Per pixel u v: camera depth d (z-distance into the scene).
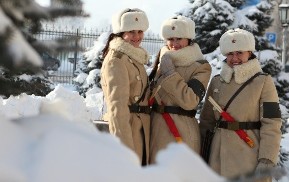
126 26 8.11
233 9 20.59
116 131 7.79
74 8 3.33
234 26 20.42
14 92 3.77
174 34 8.42
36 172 2.26
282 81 20.02
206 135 8.55
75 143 2.43
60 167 2.30
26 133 2.53
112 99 7.89
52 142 2.40
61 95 12.20
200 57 8.57
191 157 2.59
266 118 7.95
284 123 18.09
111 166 2.38
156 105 8.52
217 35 20.16
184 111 8.41
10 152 2.36
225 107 8.18
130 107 8.19
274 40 21.41
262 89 8.05
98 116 12.63
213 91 8.48
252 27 20.55
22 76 3.64
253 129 8.09
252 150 7.98
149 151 8.45
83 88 23.00
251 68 8.14
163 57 8.39
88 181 2.31
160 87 8.28
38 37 3.34
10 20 2.98
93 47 22.88
